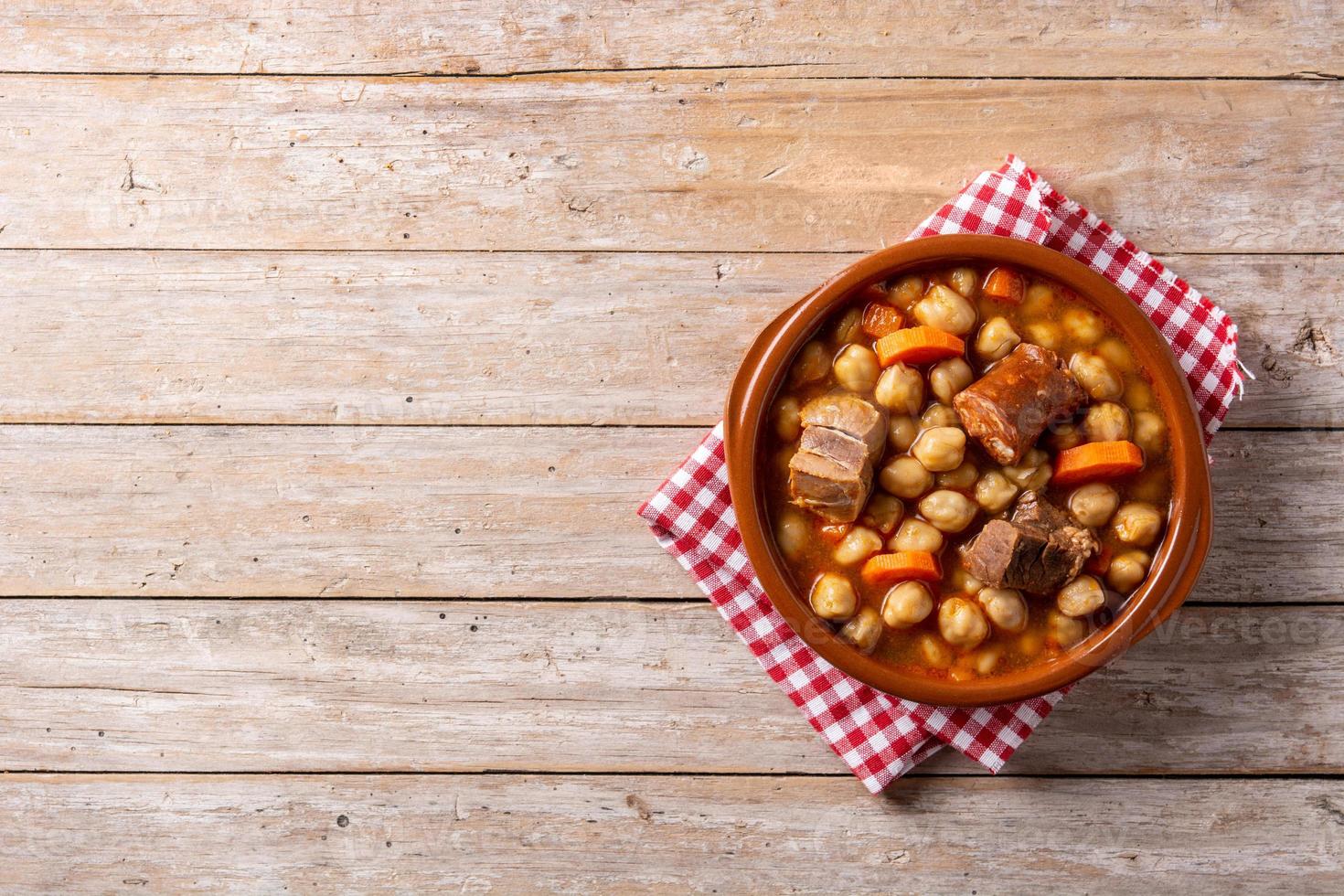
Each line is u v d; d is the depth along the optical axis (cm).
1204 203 65
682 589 66
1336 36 65
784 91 65
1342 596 65
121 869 66
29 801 66
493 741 66
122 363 66
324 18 66
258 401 66
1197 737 66
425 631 66
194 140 66
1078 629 60
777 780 66
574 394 66
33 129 66
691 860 66
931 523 61
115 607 66
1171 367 60
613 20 66
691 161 66
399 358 66
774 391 60
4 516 66
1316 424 65
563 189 66
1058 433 60
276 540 66
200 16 66
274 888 67
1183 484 60
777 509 61
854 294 61
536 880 67
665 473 66
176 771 66
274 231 66
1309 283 65
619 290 66
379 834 67
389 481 66
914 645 61
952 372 61
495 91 66
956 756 66
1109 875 66
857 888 66
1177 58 65
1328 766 65
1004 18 65
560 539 66
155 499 66
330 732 66
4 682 66
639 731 66
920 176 65
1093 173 65
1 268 66
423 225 66
